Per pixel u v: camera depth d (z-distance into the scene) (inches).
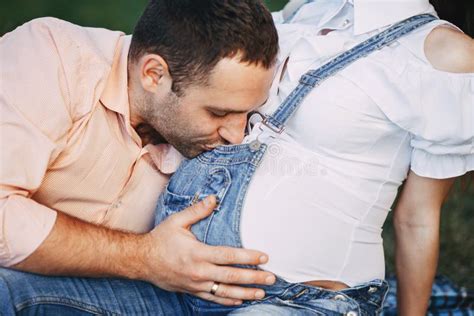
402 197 83.0
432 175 78.1
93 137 78.2
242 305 78.2
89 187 80.0
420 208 81.9
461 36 76.4
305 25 85.9
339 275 78.3
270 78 76.4
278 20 97.7
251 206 76.9
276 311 74.5
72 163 77.7
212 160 80.1
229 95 75.3
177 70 75.5
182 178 81.7
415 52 76.4
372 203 79.4
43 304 73.7
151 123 80.7
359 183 78.3
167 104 78.0
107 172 80.1
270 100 81.6
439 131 74.7
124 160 80.9
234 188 77.5
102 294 78.7
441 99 74.7
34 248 72.0
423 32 77.6
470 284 121.3
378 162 78.7
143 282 82.9
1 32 184.7
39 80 74.9
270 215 76.7
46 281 75.3
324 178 77.5
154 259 76.6
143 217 85.0
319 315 75.7
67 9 199.3
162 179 85.0
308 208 77.1
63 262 74.0
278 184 77.3
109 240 76.0
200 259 75.4
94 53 78.8
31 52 76.4
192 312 82.5
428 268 83.7
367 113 76.5
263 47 74.2
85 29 82.6
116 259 76.0
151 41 77.1
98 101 78.6
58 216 74.2
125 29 193.8
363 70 77.0
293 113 78.4
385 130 77.5
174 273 76.7
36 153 73.7
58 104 74.9
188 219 77.0
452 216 138.1
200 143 80.1
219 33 73.5
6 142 72.6
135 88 79.8
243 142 79.7
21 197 73.0
